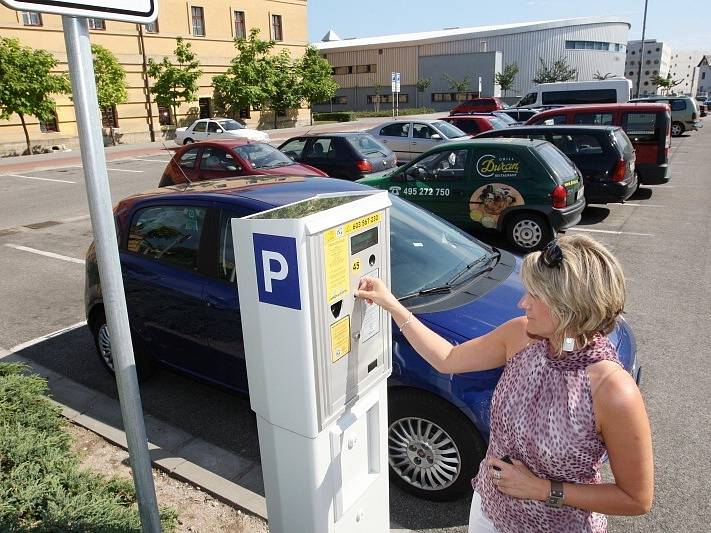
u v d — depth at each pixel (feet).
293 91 118.83
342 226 6.40
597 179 31.32
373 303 7.11
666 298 20.17
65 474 9.39
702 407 13.25
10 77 73.67
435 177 26.89
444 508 10.28
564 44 193.06
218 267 12.24
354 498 7.32
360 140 38.58
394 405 10.24
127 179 54.39
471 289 11.25
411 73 198.49
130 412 6.28
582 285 4.86
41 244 30.25
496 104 102.42
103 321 14.80
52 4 4.76
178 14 103.14
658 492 10.59
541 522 5.47
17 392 11.50
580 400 4.97
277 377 6.59
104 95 85.92
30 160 72.95
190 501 10.38
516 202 25.13
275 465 7.07
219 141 33.88
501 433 5.55
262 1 117.39
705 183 43.39
